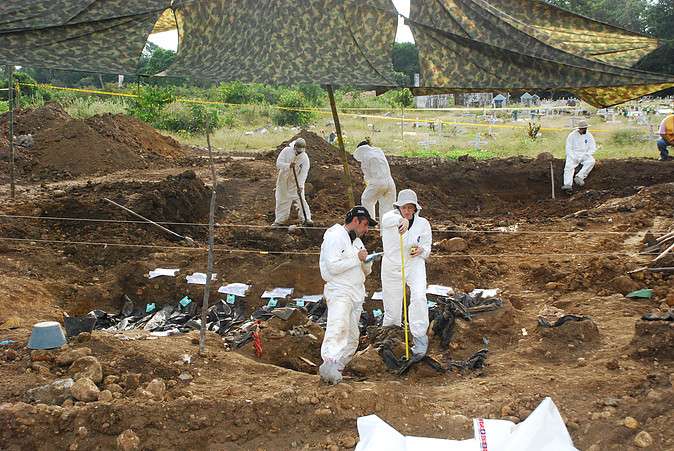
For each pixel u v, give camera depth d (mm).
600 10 52906
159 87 37312
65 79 52031
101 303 11367
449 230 14297
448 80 8227
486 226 15219
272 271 11742
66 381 7090
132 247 12883
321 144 22172
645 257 11773
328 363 7340
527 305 10383
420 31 8234
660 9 48562
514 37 8062
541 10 8516
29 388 7133
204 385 7465
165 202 14672
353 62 8141
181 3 8070
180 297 11523
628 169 19984
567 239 13742
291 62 8125
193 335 9031
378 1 8188
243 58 8164
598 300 10141
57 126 23125
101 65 7695
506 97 50000
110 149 22000
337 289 7594
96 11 7805
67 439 6465
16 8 7617
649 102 44062
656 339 7891
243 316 10891
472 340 8961
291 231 13695
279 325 9617
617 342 8406
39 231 13609
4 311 9805
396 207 8711
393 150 27953
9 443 6383
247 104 40625
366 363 8211
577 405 6914
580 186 19688
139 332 9727
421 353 8406
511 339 8977
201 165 22359
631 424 6477
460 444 5402
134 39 7879
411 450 5352
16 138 22156
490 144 29297
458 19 8141
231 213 16062
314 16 8250
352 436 6520
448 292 10547
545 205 18375
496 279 11641
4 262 11922
